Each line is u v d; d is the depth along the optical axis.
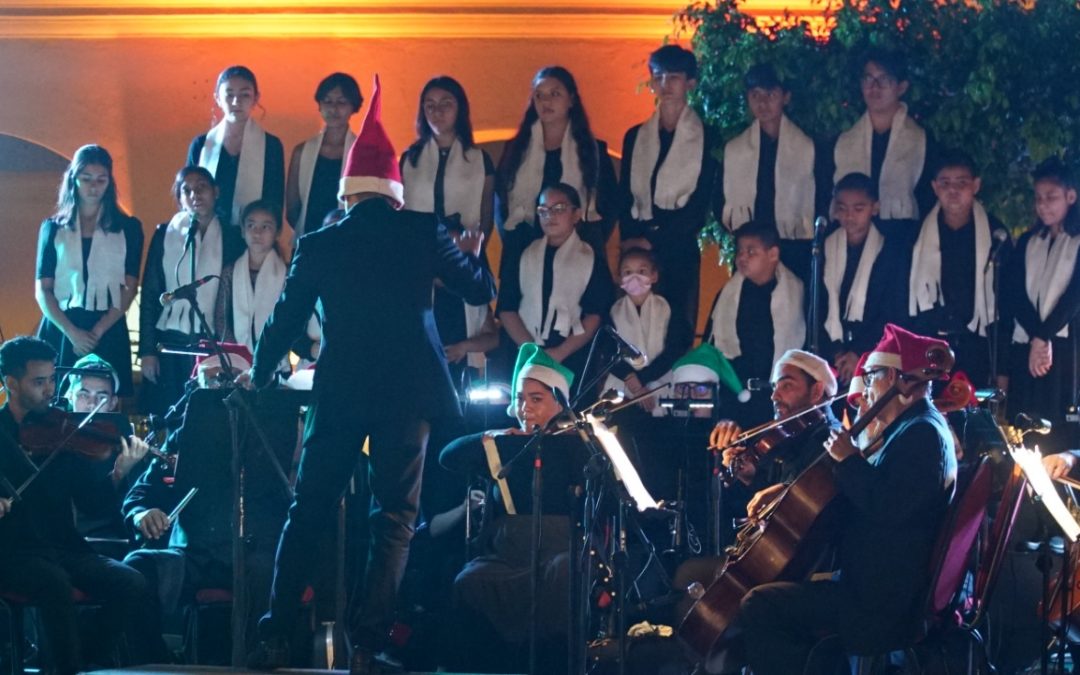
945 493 10.92
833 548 11.72
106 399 15.26
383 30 23.19
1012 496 11.42
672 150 16.86
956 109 17.47
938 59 17.72
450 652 13.39
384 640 11.02
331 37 23.23
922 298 16.14
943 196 16.22
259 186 18.28
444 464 12.88
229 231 17.70
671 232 16.77
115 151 23.50
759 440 12.69
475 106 23.12
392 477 11.05
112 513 14.98
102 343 17.59
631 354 12.11
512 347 16.64
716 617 11.36
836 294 16.20
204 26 23.34
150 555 13.64
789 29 18.22
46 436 13.51
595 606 12.98
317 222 17.98
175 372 17.31
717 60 18.44
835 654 11.13
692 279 16.72
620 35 22.91
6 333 24.61
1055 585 12.85
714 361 14.94
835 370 15.89
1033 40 17.50
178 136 23.45
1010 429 13.38
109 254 17.66
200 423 13.48
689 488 13.55
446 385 11.30
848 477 10.80
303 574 11.02
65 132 23.56
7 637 14.57
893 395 10.92
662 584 13.63
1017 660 13.38
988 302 16.08
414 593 13.82
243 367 14.76
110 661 13.59
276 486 13.47
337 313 11.12
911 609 10.77
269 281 17.31
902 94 17.41
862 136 16.91
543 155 17.06
